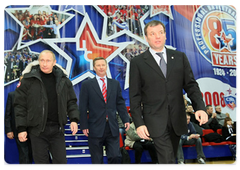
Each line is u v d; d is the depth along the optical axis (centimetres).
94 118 279
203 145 424
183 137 394
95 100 283
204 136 444
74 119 242
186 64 193
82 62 468
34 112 220
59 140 227
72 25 471
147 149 373
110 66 478
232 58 517
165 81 183
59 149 224
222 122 479
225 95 504
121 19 490
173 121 179
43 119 218
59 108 226
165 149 171
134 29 493
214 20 518
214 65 509
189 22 509
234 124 457
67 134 416
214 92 501
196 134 402
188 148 413
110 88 291
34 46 452
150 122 179
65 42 465
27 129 230
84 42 472
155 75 184
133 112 184
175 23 504
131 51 488
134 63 194
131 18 494
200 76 500
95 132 272
